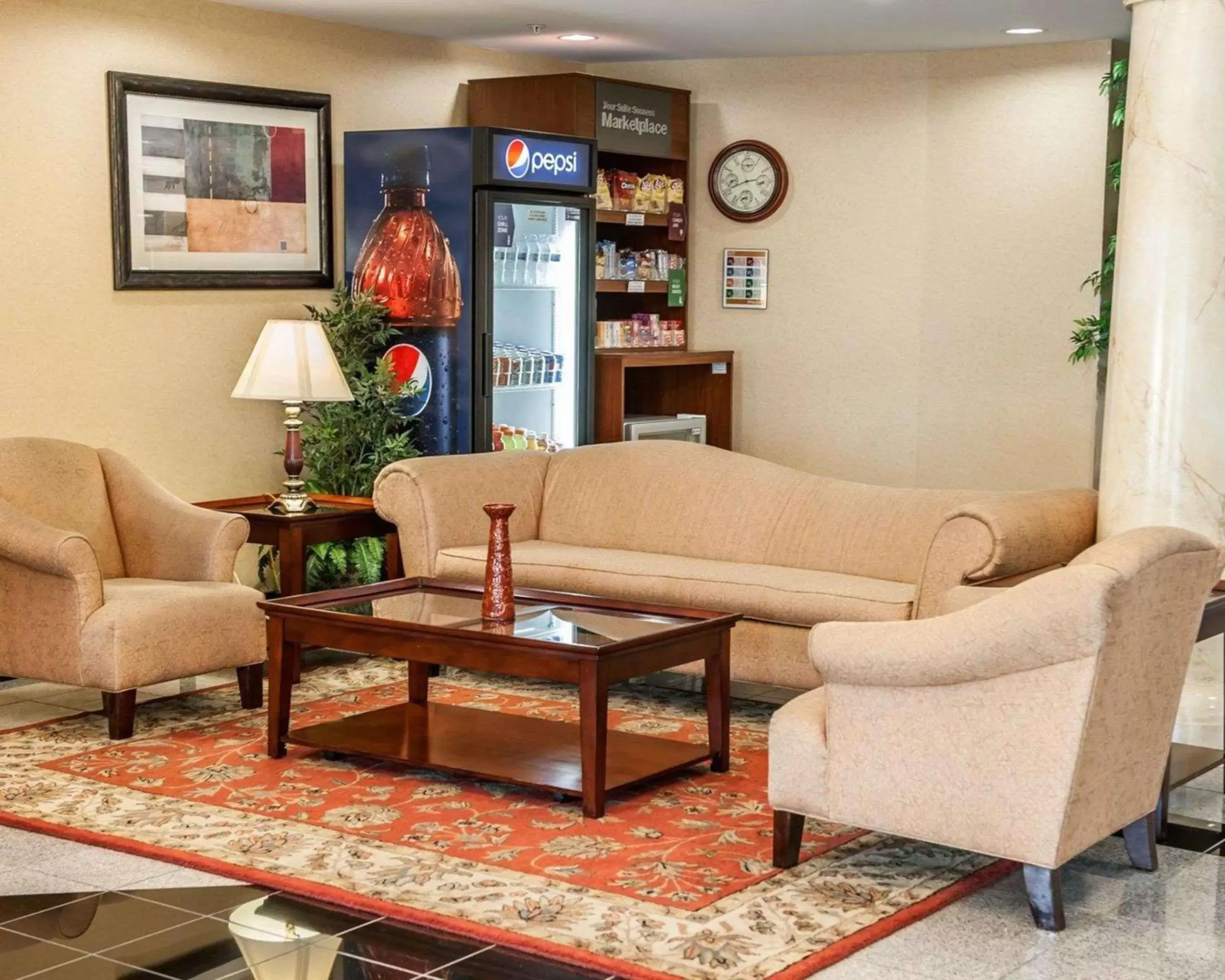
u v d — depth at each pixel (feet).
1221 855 13.56
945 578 16.78
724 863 13.05
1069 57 25.85
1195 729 16.97
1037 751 11.33
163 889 12.48
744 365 28.58
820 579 18.19
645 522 21.04
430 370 23.26
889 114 27.22
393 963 11.01
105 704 17.01
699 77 28.12
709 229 28.48
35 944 11.34
